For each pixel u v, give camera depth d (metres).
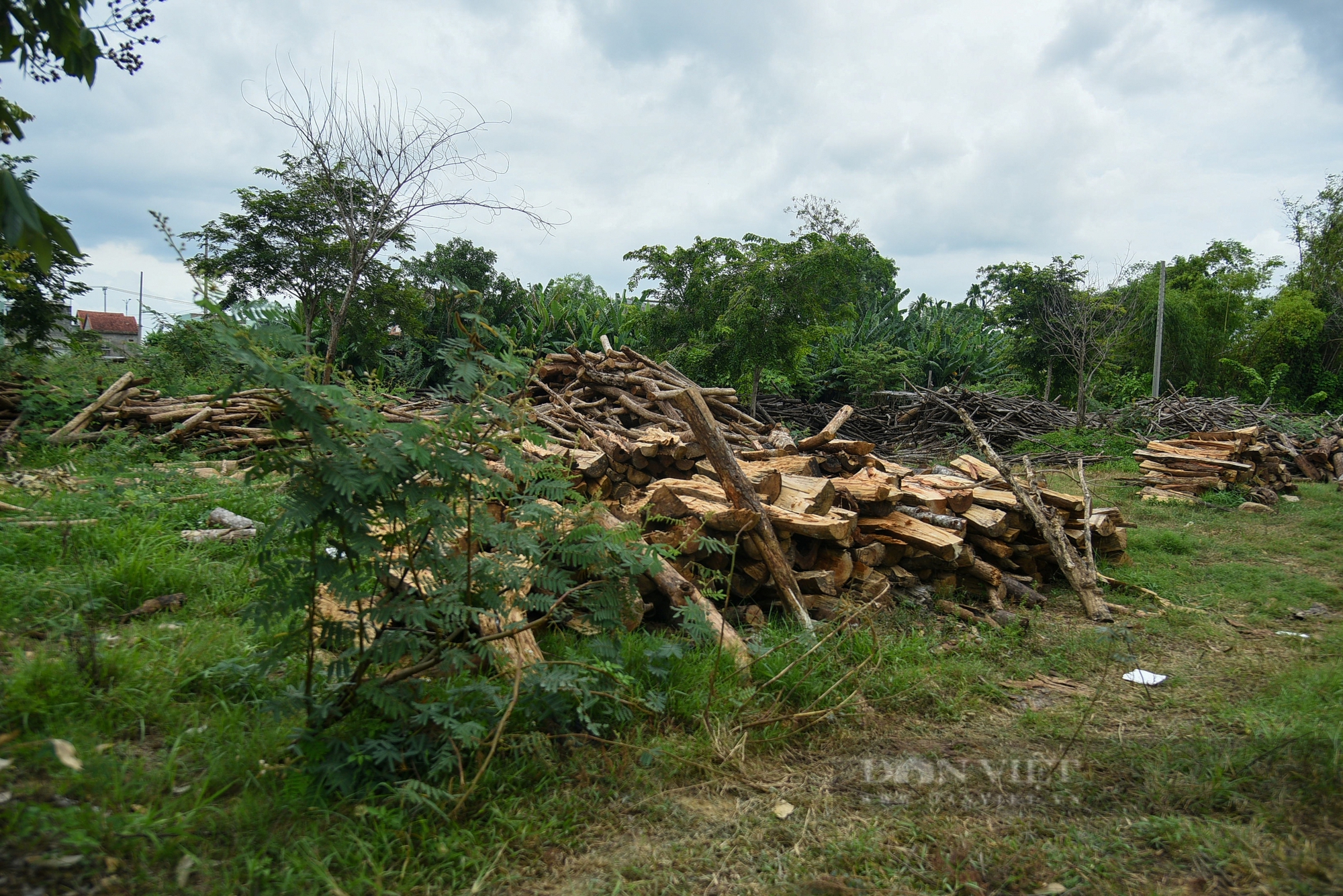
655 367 10.45
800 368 24.23
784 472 5.89
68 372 9.56
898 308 31.41
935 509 5.82
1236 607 6.08
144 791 2.45
